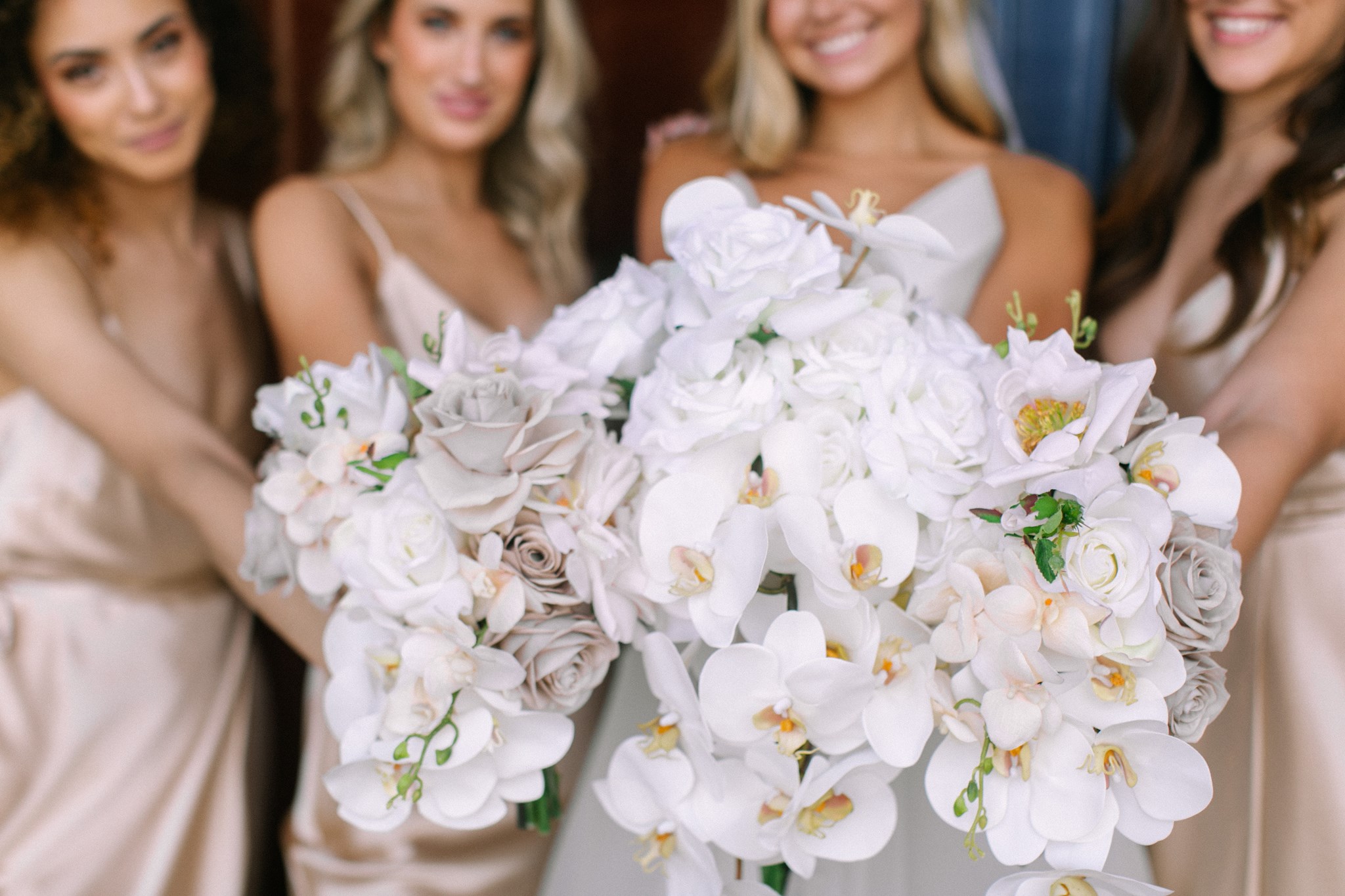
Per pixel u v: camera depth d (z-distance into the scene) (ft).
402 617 2.17
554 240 5.75
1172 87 4.51
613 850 3.18
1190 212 4.53
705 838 2.20
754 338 2.23
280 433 2.55
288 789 5.68
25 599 4.65
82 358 4.51
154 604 4.88
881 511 2.03
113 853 4.68
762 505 2.07
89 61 4.53
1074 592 1.85
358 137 5.51
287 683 5.63
